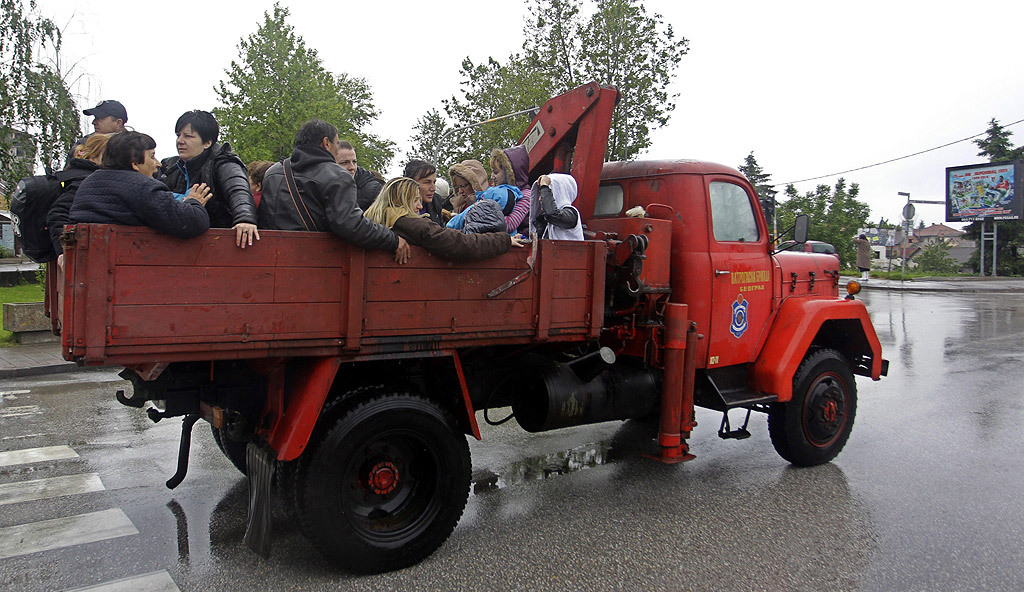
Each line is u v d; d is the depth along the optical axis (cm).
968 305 1936
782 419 529
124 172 289
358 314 331
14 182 1248
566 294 414
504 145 1487
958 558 376
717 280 501
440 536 370
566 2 1492
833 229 3803
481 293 376
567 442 612
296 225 341
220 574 350
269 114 1905
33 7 1251
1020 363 1005
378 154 2655
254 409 371
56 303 386
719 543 395
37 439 601
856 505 457
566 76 1500
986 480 508
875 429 652
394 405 351
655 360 473
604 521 428
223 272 297
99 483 488
